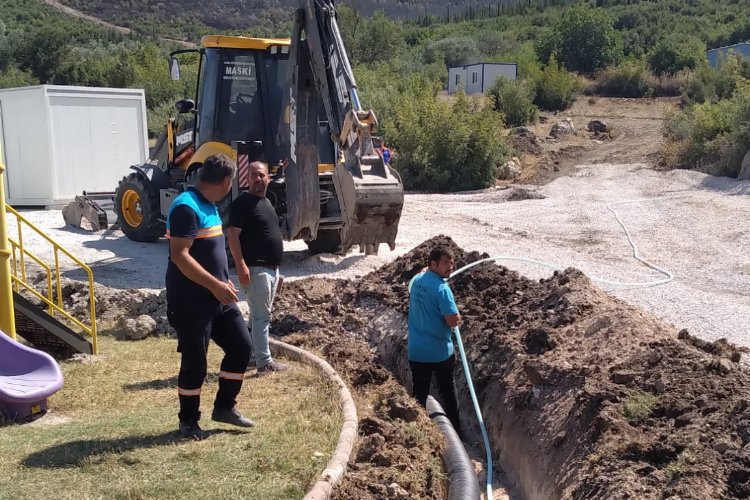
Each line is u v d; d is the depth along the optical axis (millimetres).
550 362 6711
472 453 6957
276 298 9539
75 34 95938
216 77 12164
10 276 7012
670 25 77938
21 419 5930
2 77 54281
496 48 74812
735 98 25438
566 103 44938
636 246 14156
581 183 24641
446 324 7023
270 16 140000
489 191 26047
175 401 6422
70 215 16703
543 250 13930
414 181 27797
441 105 28406
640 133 35750
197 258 5180
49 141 18922
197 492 4605
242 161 11820
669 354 6070
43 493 4520
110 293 9594
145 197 14367
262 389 6730
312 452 5238
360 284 10203
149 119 34469
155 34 125188
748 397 5105
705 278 11438
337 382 6781
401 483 4977
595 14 64812
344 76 10195
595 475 4926
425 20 107562
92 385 6852
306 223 11023
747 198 18688
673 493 4352
